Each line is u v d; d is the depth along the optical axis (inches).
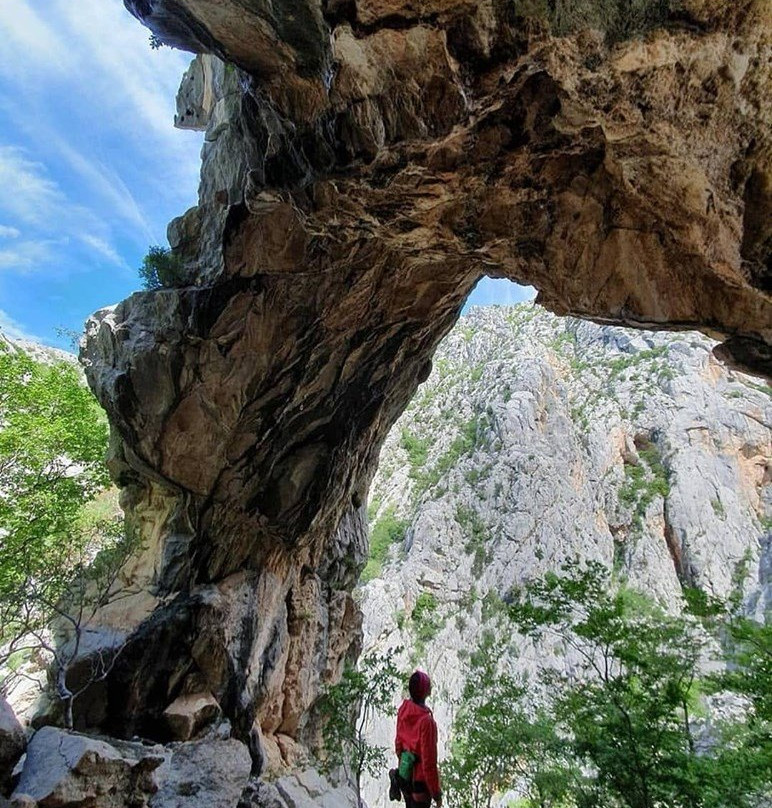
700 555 2228.1
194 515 567.5
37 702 490.0
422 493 2728.8
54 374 524.7
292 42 288.7
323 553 757.3
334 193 373.1
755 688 406.0
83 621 531.8
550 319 3511.3
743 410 2677.2
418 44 255.4
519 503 2343.8
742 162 269.9
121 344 538.6
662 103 261.6
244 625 571.5
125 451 581.0
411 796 210.2
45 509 456.1
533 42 244.1
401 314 568.7
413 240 418.0
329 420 602.2
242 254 490.9
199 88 617.0
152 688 500.7
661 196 319.3
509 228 382.0
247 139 390.9
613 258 365.4
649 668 420.2
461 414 3075.8
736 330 350.9
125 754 350.3
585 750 418.3
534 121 313.1
